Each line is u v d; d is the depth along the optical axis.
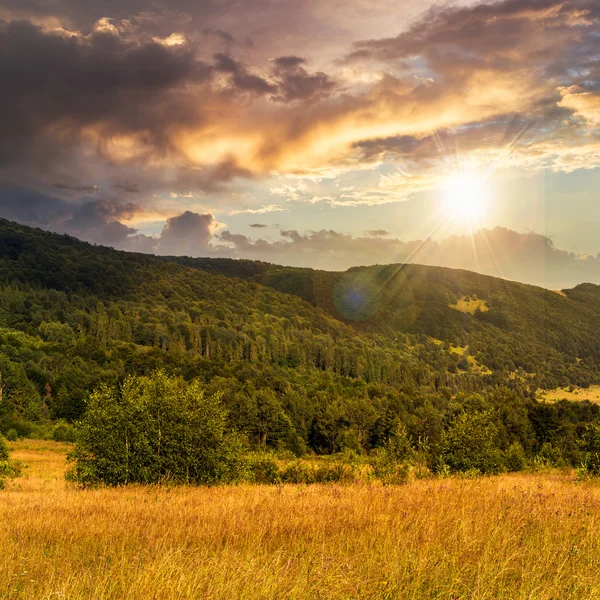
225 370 137.75
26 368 103.81
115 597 4.83
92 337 157.12
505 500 10.31
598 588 4.79
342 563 5.56
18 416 83.06
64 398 91.69
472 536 6.82
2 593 5.14
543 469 32.69
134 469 20.08
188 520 9.34
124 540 7.48
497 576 5.10
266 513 9.60
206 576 5.19
